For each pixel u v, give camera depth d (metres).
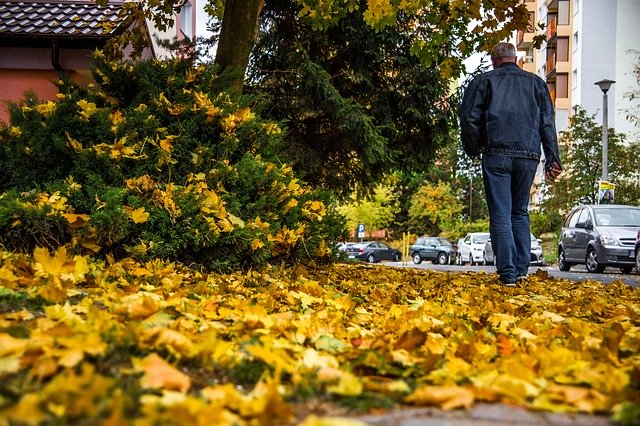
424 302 5.38
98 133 6.73
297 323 3.57
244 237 6.65
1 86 13.62
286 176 7.89
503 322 4.53
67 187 6.16
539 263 34.03
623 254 18.47
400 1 9.09
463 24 9.90
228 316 3.90
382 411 2.10
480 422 1.99
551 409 2.12
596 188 32.88
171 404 1.96
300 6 13.85
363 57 14.42
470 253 38.25
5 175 6.82
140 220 6.04
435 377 2.51
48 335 2.62
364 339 3.37
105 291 4.39
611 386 2.40
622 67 51.62
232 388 2.08
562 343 3.70
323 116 14.01
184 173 7.04
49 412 1.79
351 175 15.16
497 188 7.81
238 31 9.05
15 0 15.09
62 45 13.40
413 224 68.50
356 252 49.62
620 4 51.50
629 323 4.71
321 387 2.33
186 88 7.78
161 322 3.21
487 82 7.88
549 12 61.00
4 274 4.29
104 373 2.26
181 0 11.48
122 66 7.66
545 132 8.01
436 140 15.23
